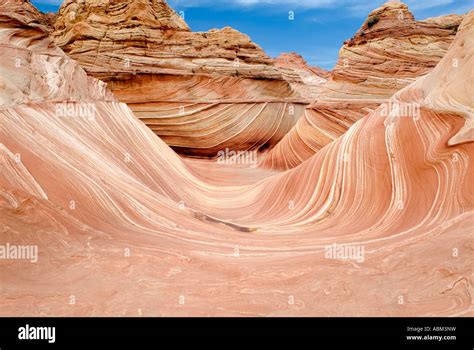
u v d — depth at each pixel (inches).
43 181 285.1
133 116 637.3
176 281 216.4
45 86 445.7
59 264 225.5
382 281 210.4
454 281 196.2
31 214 249.8
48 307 181.2
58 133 381.1
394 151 375.9
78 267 224.7
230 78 1197.1
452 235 250.4
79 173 332.2
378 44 984.3
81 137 426.0
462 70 378.0
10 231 231.5
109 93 650.2
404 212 328.8
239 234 358.6
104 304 186.1
